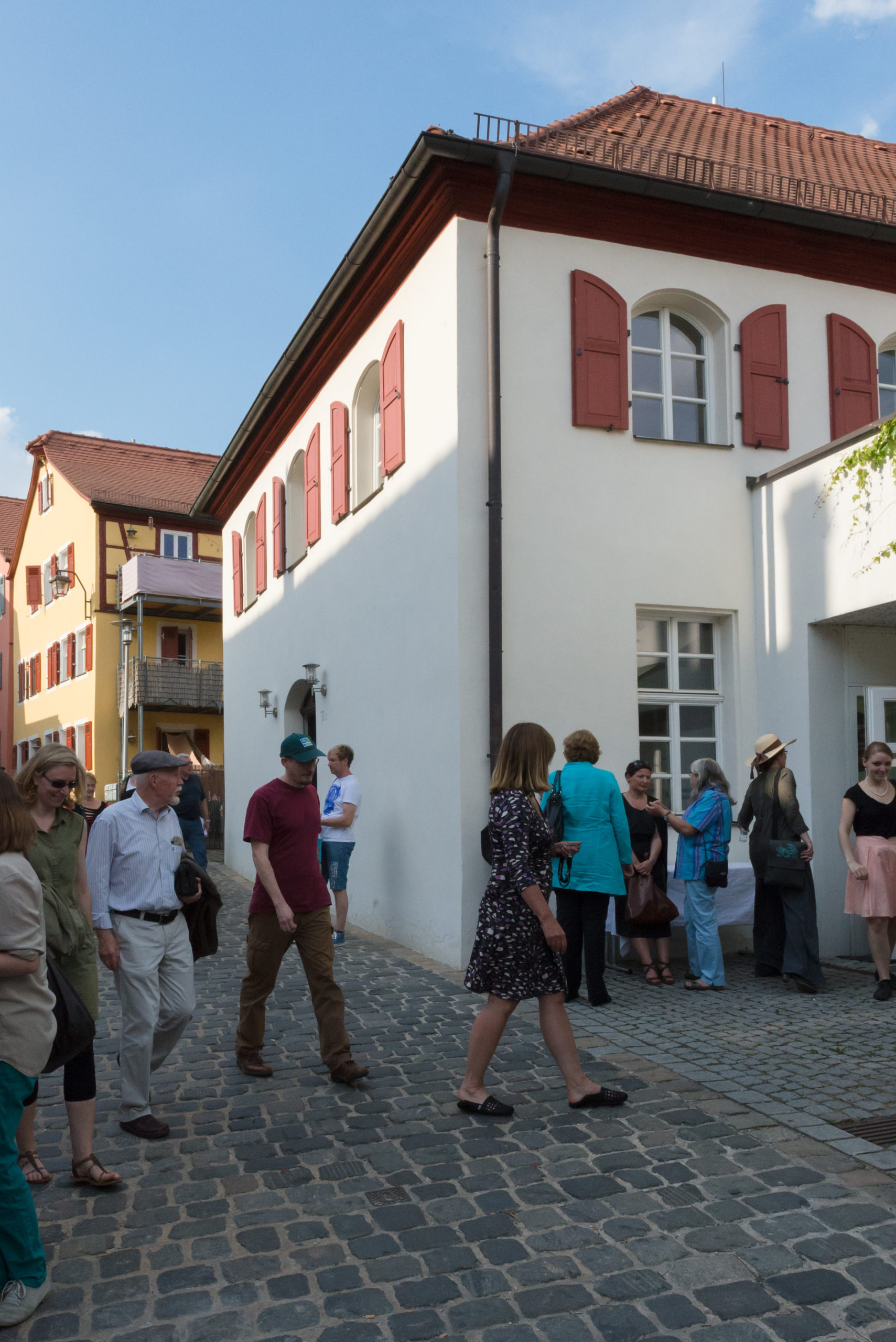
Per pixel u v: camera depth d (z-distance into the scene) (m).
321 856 9.79
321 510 12.53
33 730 38.00
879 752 7.29
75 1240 3.55
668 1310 3.04
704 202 9.05
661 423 9.53
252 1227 3.63
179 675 29.52
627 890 7.55
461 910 8.23
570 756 7.05
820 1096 4.91
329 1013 5.36
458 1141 4.41
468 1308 3.07
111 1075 5.62
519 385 8.69
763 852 7.51
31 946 3.09
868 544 8.07
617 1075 5.29
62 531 34.84
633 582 8.95
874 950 7.10
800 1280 3.19
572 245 8.98
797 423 9.75
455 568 8.41
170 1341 2.93
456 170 8.37
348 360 11.57
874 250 10.03
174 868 4.69
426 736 9.00
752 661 9.38
